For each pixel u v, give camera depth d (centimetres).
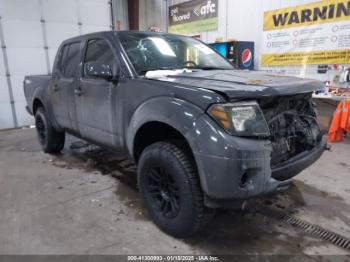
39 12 695
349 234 219
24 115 711
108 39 275
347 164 362
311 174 333
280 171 195
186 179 192
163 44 287
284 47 545
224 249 202
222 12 684
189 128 181
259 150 172
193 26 780
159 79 221
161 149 207
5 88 677
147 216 245
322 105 522
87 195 287
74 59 327
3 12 647
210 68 284
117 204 267
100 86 270
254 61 614
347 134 475
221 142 168
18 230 226
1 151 462
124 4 886
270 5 559
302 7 503
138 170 233
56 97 359
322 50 489
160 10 873
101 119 279
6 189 305
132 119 232
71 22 749
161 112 199
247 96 176
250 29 620
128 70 243
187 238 213
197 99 184
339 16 458
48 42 720
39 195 288
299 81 211
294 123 224
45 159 404
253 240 212
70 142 487
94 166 370
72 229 227
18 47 679
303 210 254
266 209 257
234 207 182
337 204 265
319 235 218
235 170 167
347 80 462
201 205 192
